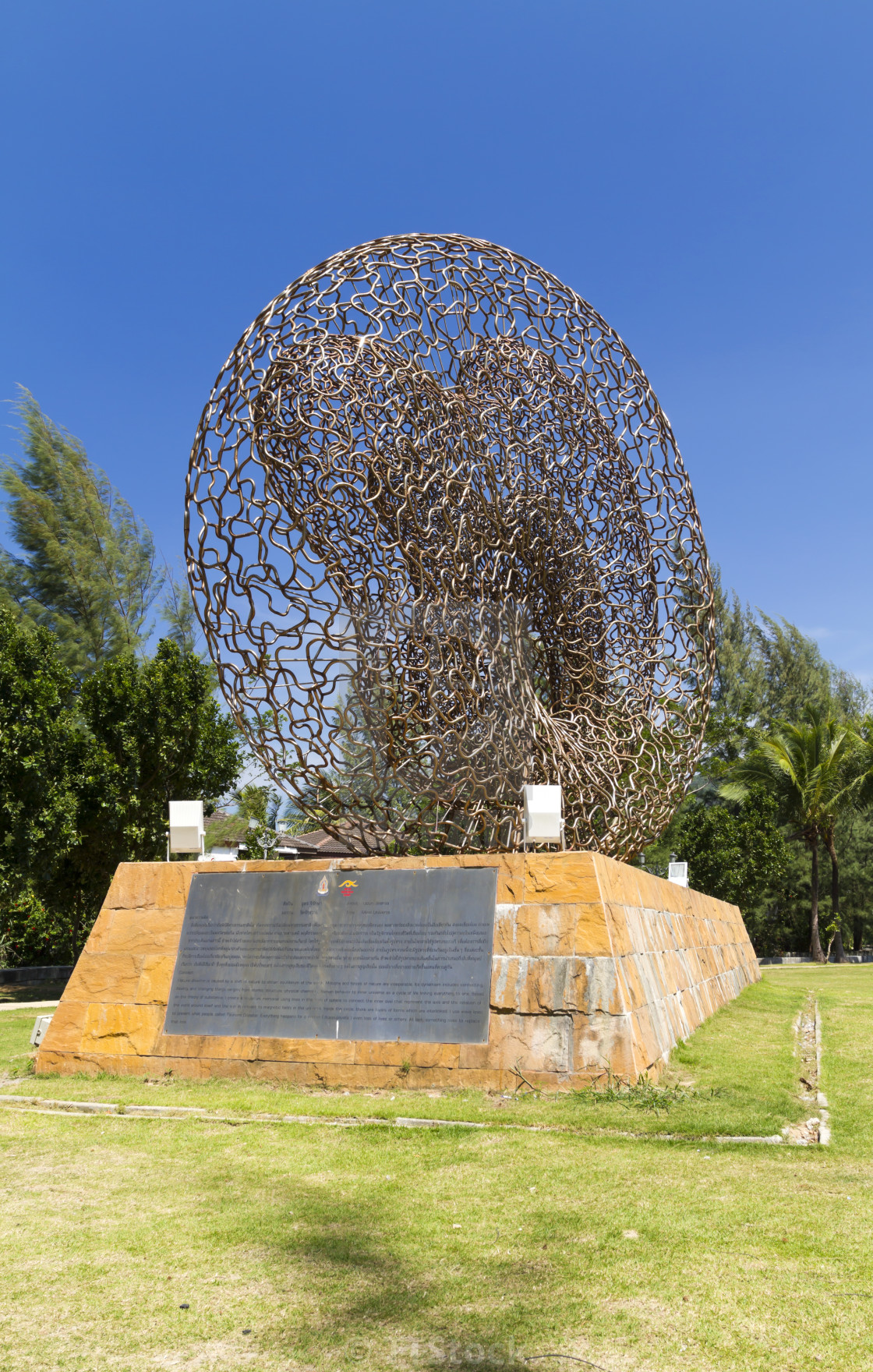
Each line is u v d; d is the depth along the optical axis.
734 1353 3.18
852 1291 3.61
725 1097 7.05
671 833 34.81
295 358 8.96
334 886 8.57
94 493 30.91
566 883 7.88
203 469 8.95
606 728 10.84
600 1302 3.58
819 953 35.09
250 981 8.48
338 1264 4.05
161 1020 8.59
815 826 35.84
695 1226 4.34
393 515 9.46
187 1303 3.69
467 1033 7.66
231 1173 5.49
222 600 8.84
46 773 18.70
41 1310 3.64
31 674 19.33
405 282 10.00
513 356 10.55
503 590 9.84
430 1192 5.06
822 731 36.69
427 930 8.12
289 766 9.23
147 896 9.16
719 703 44.03
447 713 9.42
